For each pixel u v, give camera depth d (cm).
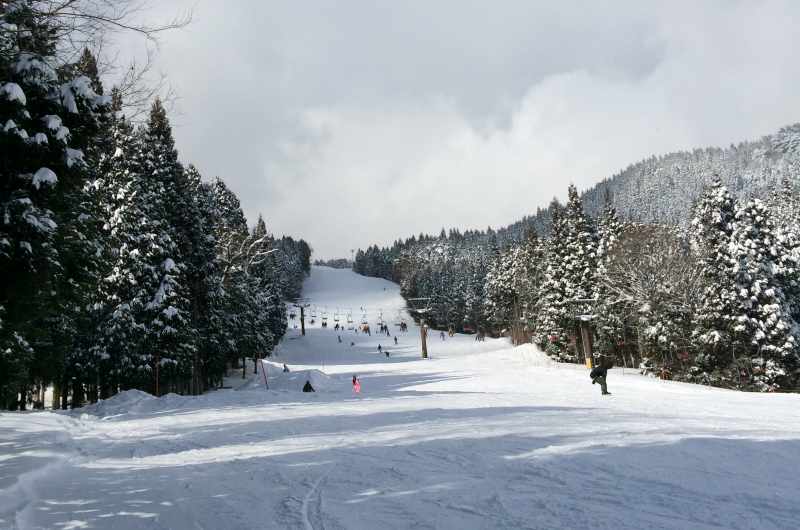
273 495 648
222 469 830
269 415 1658
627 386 2641
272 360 7419
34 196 940
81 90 897
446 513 527
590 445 843
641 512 496
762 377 3416
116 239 2939
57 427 1401
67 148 937
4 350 1592
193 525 543
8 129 830
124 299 3100
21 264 961
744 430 1002
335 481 704
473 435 1016
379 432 1160
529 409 1562
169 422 1592
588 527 459
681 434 937
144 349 3141
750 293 3509
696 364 3700
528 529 462
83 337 3042
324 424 1366
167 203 3541
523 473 682
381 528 493
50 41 826
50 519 582
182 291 3362
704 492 556
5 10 750
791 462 693
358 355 8256
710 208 3706
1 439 1142
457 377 3884
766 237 4066
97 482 771
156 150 3575
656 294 3934
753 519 464
